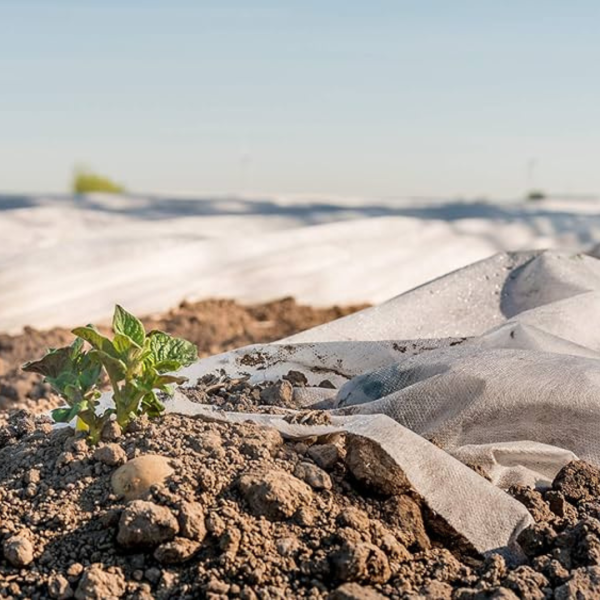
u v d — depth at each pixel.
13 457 1.21
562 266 1.79
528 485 1.24
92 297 2.76
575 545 1.11
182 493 1.11
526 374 1.30
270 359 1.52
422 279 3.20
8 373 2.18
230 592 1.04
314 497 1.13
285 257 3.08
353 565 1.06
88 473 1.15
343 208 4.20
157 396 1.28
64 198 4.23
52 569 1.07
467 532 1.14
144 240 2.99
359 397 1.38
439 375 1.31
